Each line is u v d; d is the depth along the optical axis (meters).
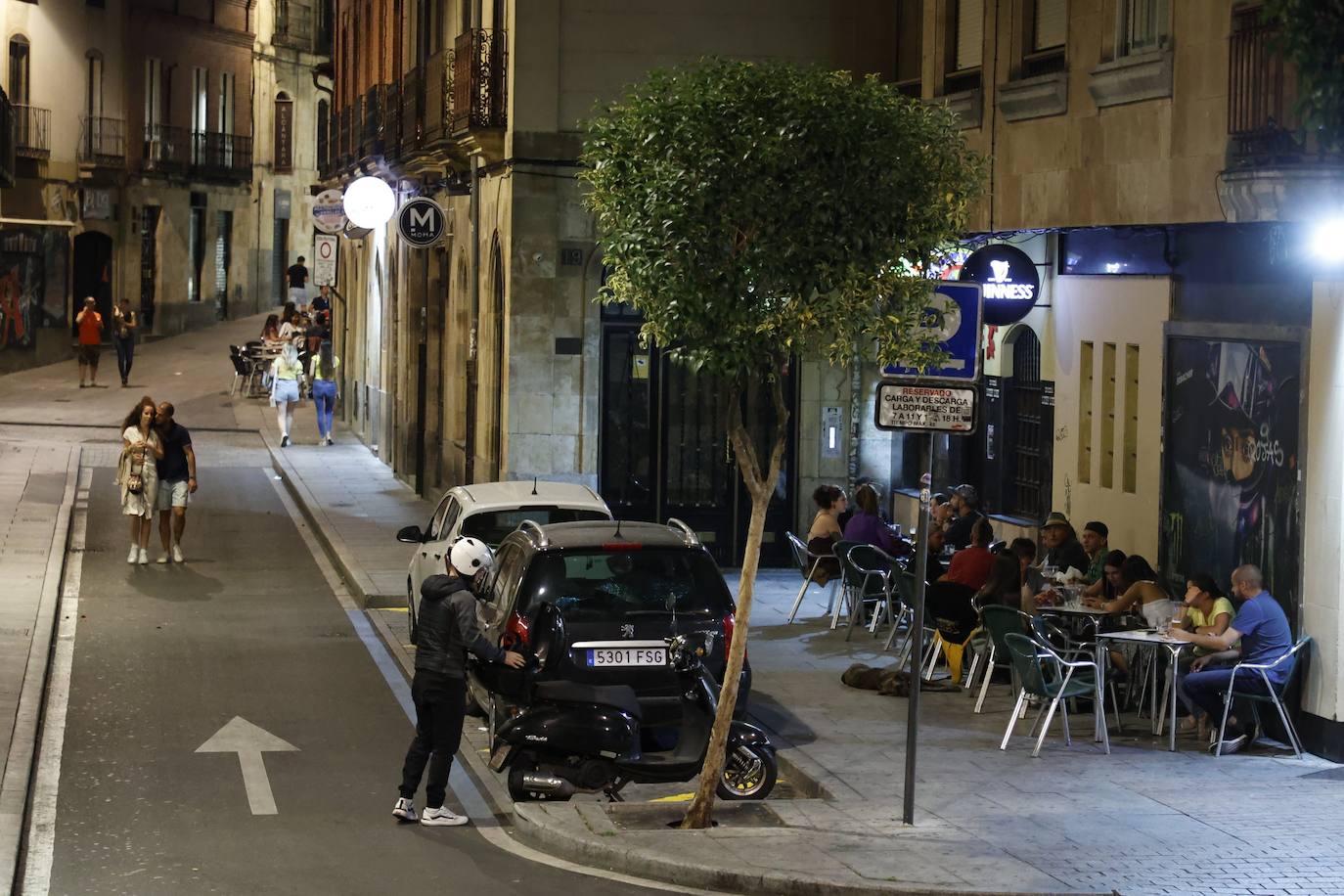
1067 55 19.77
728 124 12.89
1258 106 15.88
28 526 28.66
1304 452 15.70
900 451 27.12
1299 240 15.94
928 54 23.23
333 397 41.62
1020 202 20.84
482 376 28.86
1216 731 15.74
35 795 14.23
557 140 25.97
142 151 60.34
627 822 13.29
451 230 32.28
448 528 19.17
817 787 14.27
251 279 68.62
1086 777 14.53
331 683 19.06
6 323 52.19
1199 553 17.75
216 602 23.86
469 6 30.30
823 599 24.45
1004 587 18.48
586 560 14.46
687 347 13.54
